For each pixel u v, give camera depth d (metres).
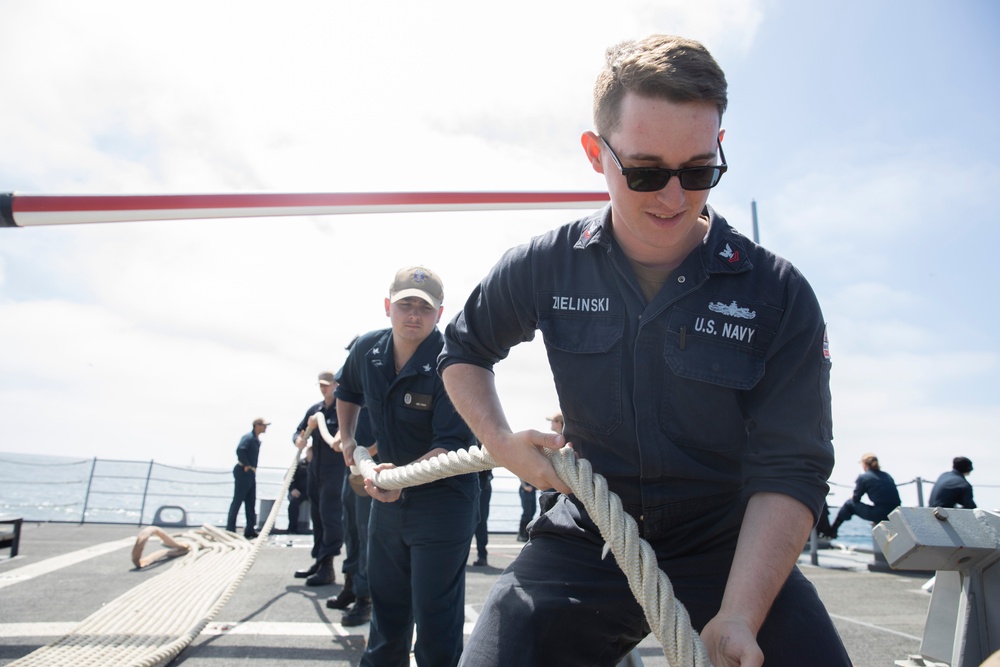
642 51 1.45
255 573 7.06
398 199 4.76
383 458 3.43
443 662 2.98
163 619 4.68
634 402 1.62
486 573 7.67
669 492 1.64
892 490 8.63
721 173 1.46
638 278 1.71
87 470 12.41
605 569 1.66
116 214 3.49
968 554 2.99
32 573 6.71
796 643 1.48
